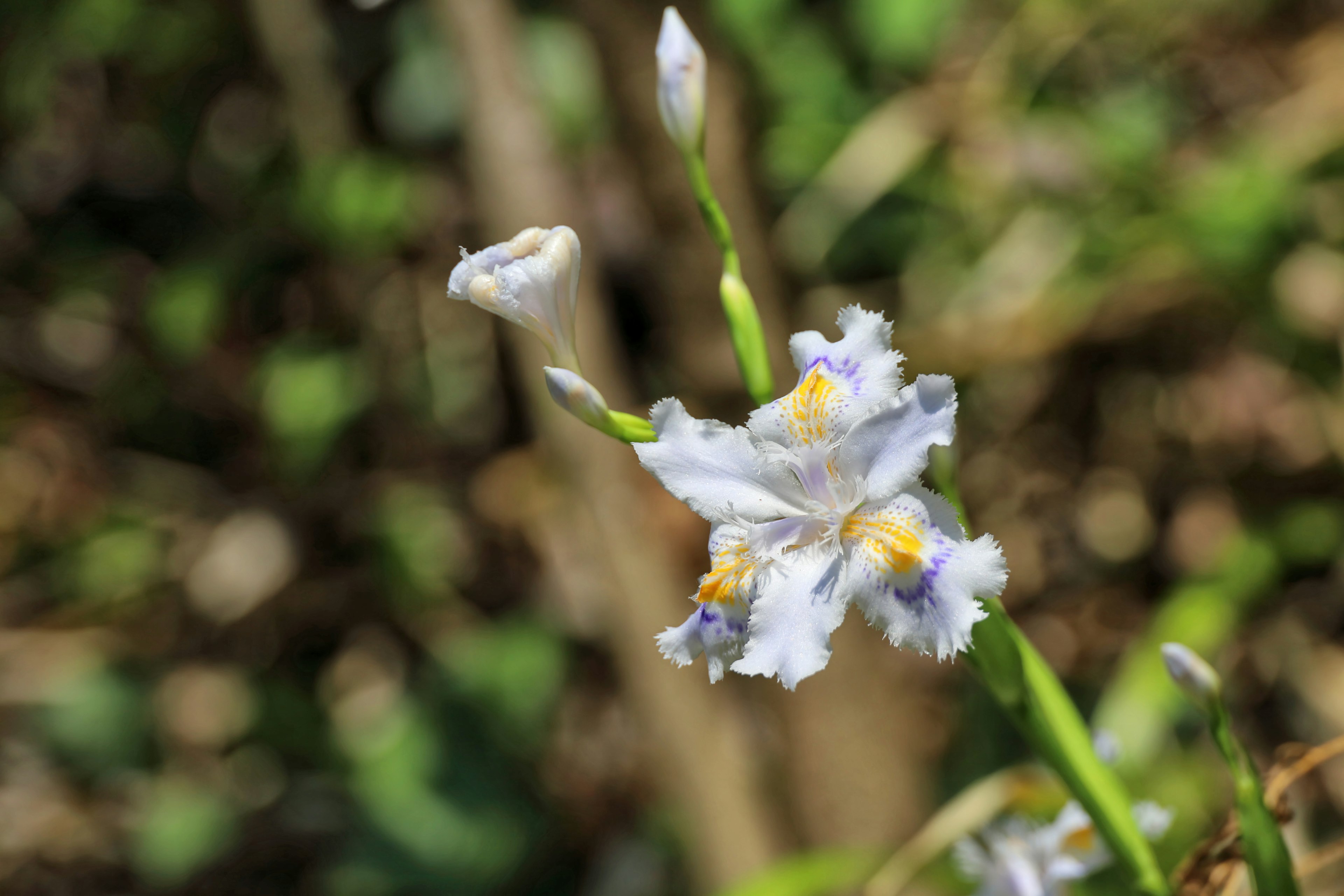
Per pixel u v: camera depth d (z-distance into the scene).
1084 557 0.88
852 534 0.41
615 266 0.92
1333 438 0.78
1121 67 0.88
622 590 0.75
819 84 0.88
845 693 0.74
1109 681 0.85
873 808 0.73
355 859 0.88
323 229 0.94
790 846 0.75
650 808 0.87
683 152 0.43
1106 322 0.82
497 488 0.95
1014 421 0.89
